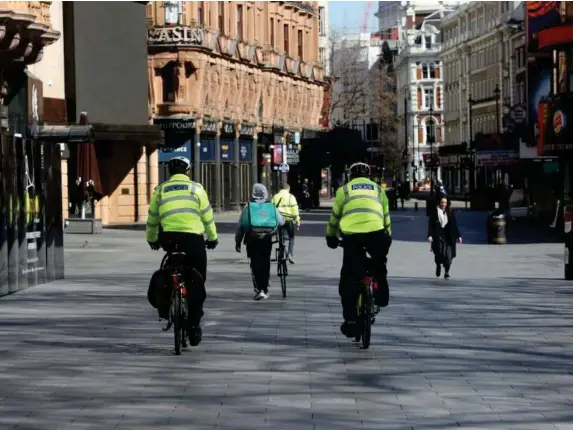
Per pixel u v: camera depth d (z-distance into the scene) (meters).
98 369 15.99
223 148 91.81
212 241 17.91
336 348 18.05
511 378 15.18
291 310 23.77
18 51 41.28
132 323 21.41
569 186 64.56
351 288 18.05
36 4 41.69
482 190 97.31
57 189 31.56
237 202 94.19
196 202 17.59
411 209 105.75
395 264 37.91
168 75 83.50
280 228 26.55
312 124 120.44
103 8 66.06
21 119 29.48
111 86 66.69
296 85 113.31
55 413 12.93
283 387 14.53
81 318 22.27
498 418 12.56
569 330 20.19
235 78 93.81
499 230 49.09
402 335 19.58
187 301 17.62
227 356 17.20
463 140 184.62
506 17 153.38
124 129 66.00
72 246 48.12
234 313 23.20
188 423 12.35
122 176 72.56
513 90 150.12
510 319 21.88
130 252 44.31
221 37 89.19
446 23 195.12
